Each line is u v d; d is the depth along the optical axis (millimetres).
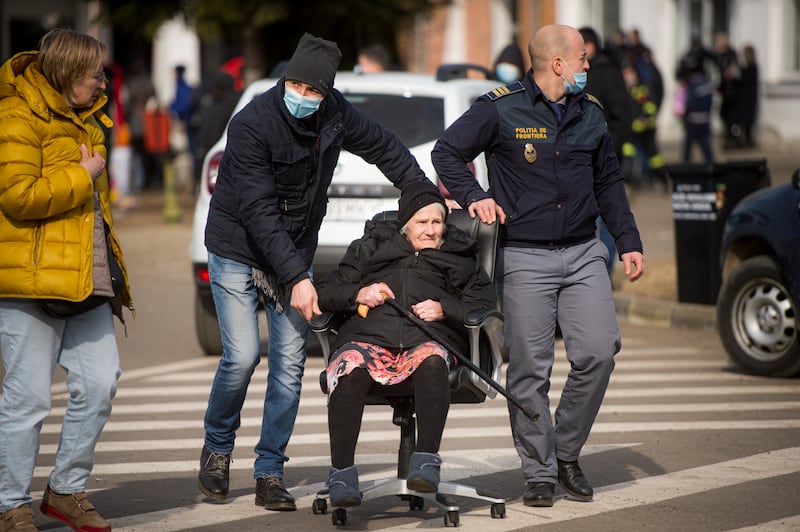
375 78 20609
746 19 61469
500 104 12266
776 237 18828
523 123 12227
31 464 10945
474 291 12086
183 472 13891
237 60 35125
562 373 19531
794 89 59625
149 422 16438
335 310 11938
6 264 10680
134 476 13695
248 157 11789
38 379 10891
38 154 10688
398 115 19828
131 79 52250
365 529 11586
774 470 13695
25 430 10875
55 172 10672
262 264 12172
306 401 17750
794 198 18875
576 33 12180
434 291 11969
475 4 73938
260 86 20906
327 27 41219
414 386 11477
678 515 11992
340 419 11430
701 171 23688
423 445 11328
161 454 14711
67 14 60656
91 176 10766
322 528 11633
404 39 43656
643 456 14398
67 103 10953
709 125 48469
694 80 48562
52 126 10789
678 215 24156
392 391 11844
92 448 11227
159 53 69688
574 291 12312
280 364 12398
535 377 12312
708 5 63531
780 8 60312
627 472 13688
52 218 10758
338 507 11492
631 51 46906
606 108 22828
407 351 11812
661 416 16516
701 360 20703
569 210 12227
